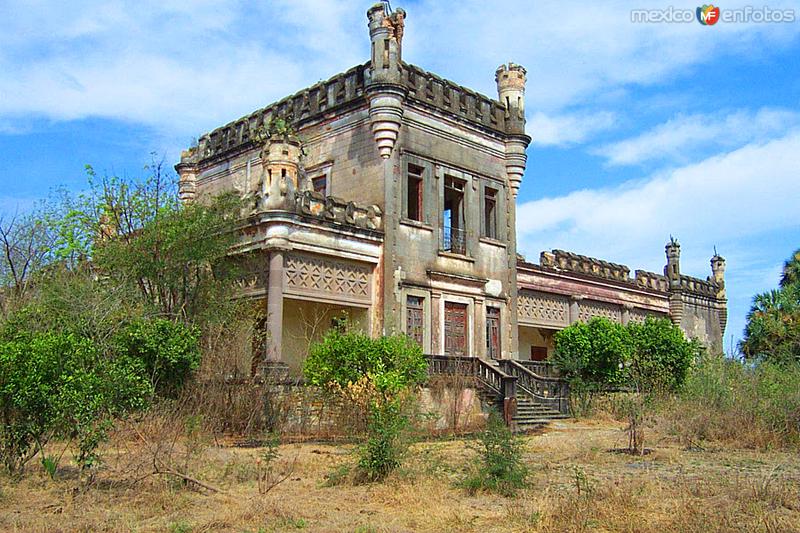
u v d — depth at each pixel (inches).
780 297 1242.0
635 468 538.0
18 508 384.5
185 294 810.2
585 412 965.2
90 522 352.2
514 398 862.5
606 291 1339.8
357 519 369.1
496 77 1138.7
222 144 1139.3
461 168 1029.8
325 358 735.7
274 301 815.7
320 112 1011.3
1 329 520.1
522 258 1194.0
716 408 709.3
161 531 341.7
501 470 443.8
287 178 845.2
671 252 1519.4
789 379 724.0
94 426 452.4
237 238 865.5
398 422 501.7
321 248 861.2
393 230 927.0
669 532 332.8
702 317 1566.2
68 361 456.8
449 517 368.2
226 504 399.5
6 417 449.7
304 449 633.0
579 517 351.9
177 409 625.9
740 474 508.4
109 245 821.2
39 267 938.1
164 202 849.5
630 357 994.7
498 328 1056.2
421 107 980.6
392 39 943.7
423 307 954.7
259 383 737.6
